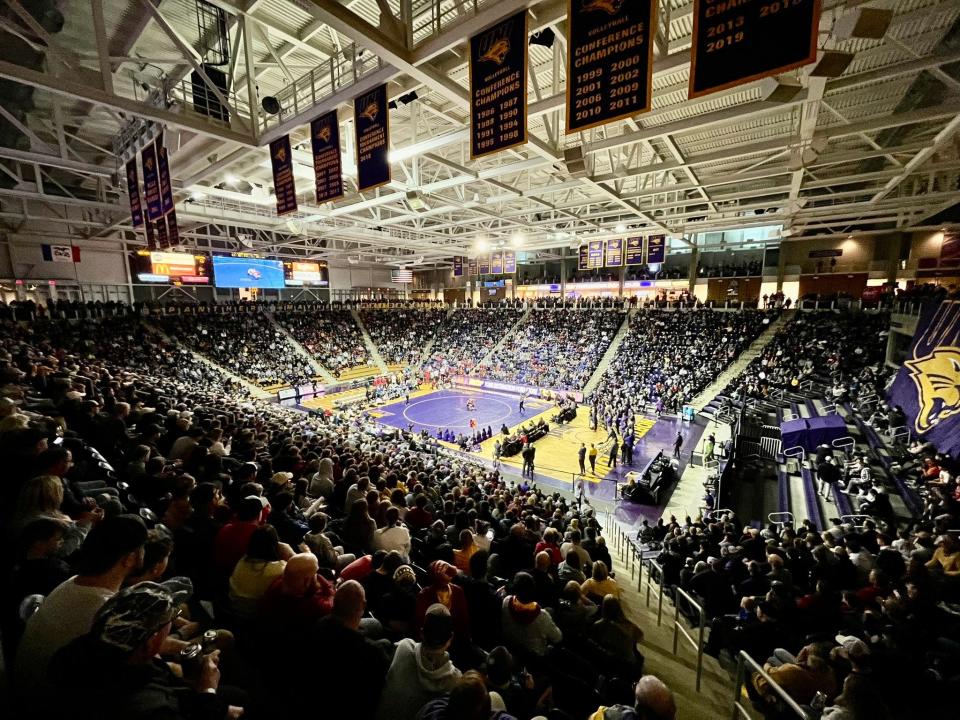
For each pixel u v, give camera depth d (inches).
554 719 128.3
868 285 1365.7
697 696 201.5
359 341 1847.9
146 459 249.3
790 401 916.6
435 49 359.3
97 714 66.5
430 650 107.0
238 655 132.8
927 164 681.6
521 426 1042.7
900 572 242.1
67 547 126.4
